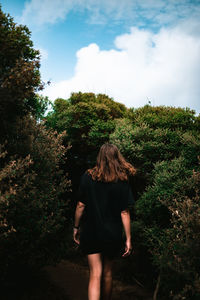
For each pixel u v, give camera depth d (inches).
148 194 155.6
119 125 232.5
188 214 101.5
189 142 161.3
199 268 91.7
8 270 119.6
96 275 89.4
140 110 250.2
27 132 124.8
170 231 119.8
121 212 94.3
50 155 133.6
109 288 94.3
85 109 276.1
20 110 126.2
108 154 96.9
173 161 164.9
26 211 109.9
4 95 99.5
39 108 232.4
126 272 168.4
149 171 204.1
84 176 96.6
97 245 89.3
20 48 117.1
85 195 94.7
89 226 91.6
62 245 134.6
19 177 106.9
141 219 164.1
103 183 93.3
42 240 120.9
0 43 108.6
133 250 171.8
